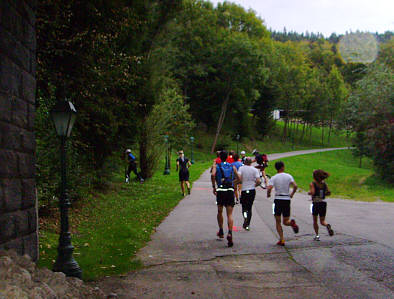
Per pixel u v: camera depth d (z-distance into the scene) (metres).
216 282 5.80
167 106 27.41
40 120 11.06
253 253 7.70
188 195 18.83
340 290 5.35
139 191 19.94
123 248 8.04
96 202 15.05
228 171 8.88
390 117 32.28
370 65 35.12
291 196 8.58
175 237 9.34
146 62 19.39
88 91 13.33
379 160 32.97
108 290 5.43
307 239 9.06
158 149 26.39
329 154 79.56
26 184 5.68
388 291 5.29
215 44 65.44
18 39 5.49
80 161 14.27
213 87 70.19
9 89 5.14
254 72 65.25
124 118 16.77
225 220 11.90
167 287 5.56
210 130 79.25
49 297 4.20
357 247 8.11
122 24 13.87
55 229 9.87
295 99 95.50
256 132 91.19
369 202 20.08
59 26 11.34
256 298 5.07
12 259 4.71
